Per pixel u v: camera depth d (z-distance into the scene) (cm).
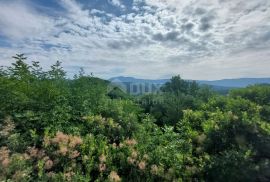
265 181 362
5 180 334
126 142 492
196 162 446
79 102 619
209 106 688
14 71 574
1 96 500
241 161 380
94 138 504
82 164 430
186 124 592
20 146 429
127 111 690
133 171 436
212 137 463
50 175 379
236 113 497
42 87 562
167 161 454
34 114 502
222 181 382
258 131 429
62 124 520
